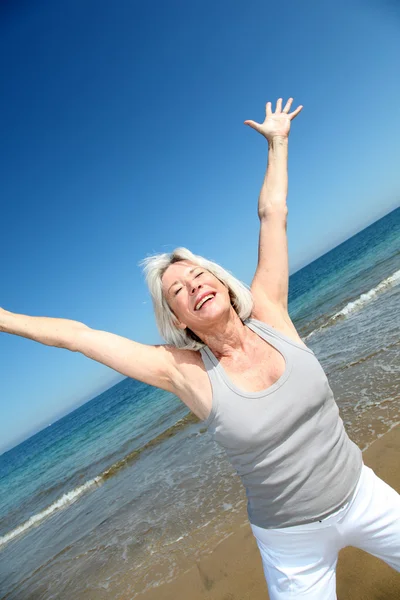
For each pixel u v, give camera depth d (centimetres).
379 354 802
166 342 228
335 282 3334
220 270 221
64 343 220
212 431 195
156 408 2216
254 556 409
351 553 342
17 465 3659
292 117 274
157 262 224
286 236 241
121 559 536
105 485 1032
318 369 193
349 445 200
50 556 691
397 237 4309
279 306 224
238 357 204
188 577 421
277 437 180
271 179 252
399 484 394
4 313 229
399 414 538
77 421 5259
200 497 617
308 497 185
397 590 289
